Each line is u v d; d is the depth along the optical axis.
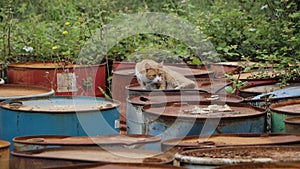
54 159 5.92
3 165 6.39
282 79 10.71
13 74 11.76
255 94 9.78
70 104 8.62
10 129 7.88
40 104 8.69
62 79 11.38
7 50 14.30
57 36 15.16
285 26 14.66
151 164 5.66
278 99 8.87
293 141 6.45
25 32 15.52
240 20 15.84
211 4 19.11
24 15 19.55
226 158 5.55
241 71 11.48
